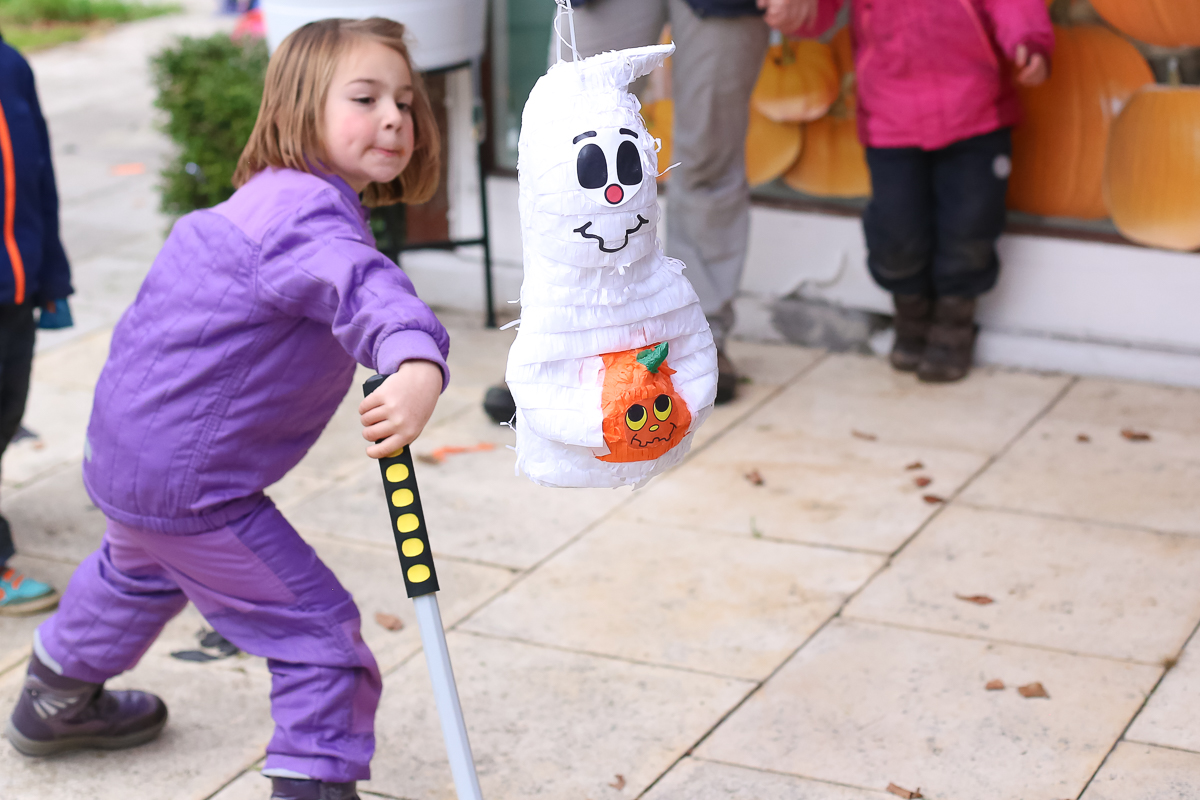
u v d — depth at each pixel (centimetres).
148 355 235
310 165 237
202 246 230
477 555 380
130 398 237
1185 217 453
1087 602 342
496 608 352
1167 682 307
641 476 198
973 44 433
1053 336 486
